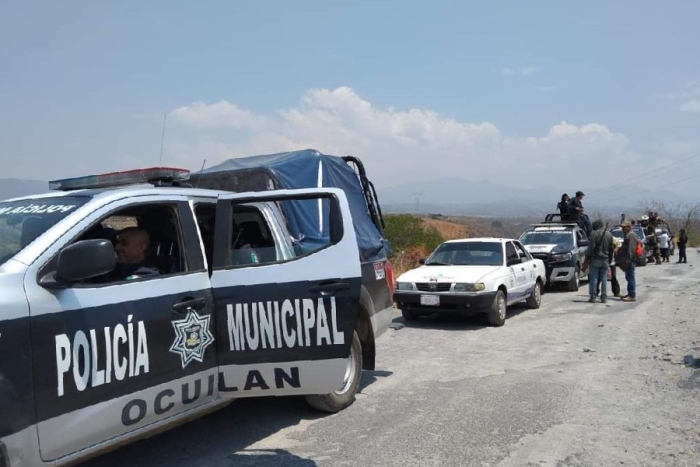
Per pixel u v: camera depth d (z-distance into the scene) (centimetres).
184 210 472
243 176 670
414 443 517
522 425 559
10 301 338
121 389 389
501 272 1134
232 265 473
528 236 1794
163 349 418
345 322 481
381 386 702
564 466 466
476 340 979
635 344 920
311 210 602
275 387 472
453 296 1072
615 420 570
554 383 705
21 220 404
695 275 2184
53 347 353
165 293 429
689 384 681
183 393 434
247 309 464
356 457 489
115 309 392
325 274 480
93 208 409
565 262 1617
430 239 2122
